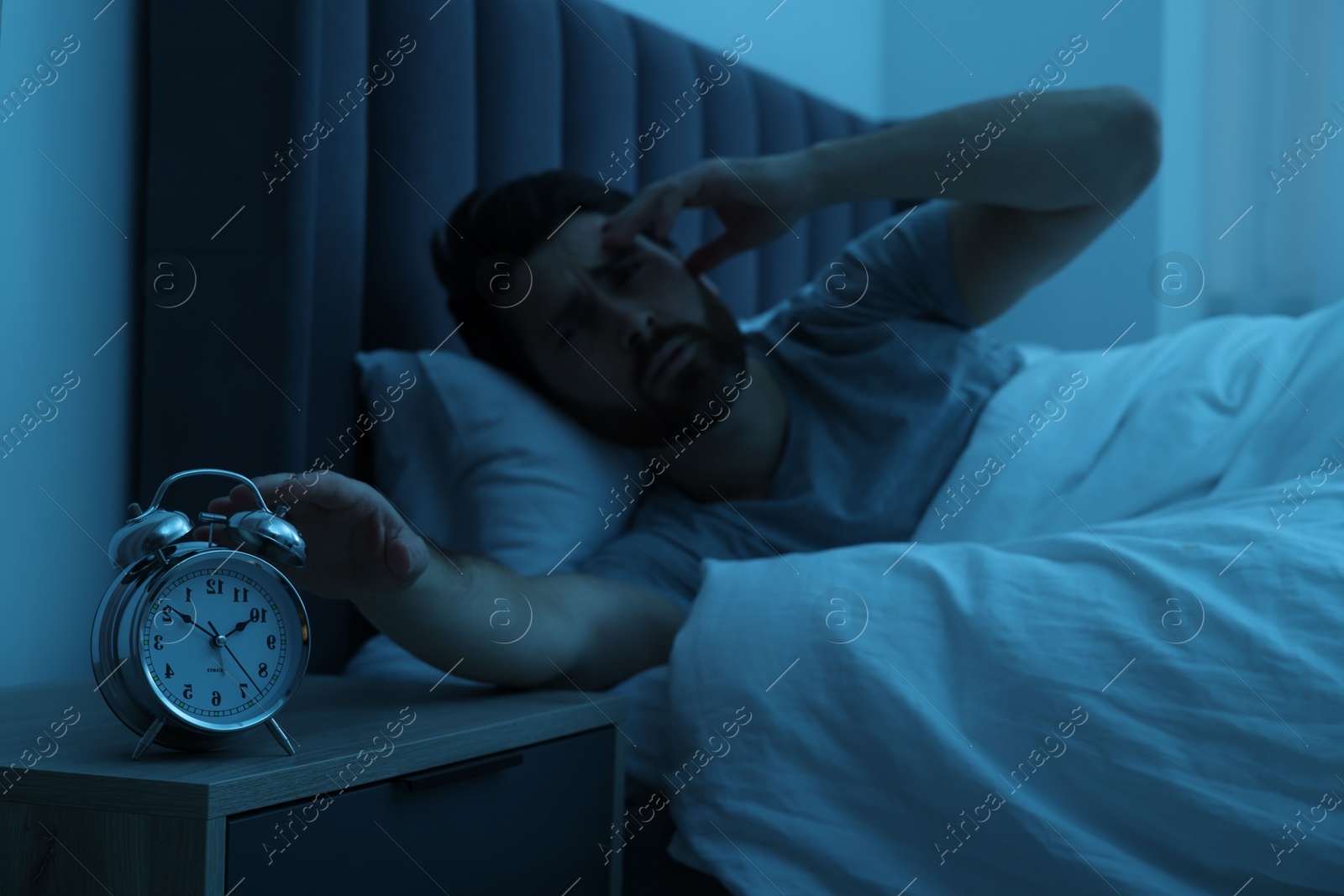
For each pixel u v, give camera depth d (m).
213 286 1.29
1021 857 0.79
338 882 0.68
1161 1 2.65
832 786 0.87
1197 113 2.72
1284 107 2.64
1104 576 0.87
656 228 1.51
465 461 1.45
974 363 1.57
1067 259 1.64
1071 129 1.48
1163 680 0.78
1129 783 0.77
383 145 1.51
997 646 0.85
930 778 0.83
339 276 1.42
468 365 1.51
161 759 0.67
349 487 0.75
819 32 2.75
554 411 1.53
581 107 1.84
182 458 1.29
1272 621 0.78
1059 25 2.78
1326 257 2.60
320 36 1.33
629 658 1.12
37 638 1.19
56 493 1.22
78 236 1.25
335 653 1.38
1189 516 0.95
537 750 0.87
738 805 0.89
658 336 1.46
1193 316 2.74
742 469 1.53
